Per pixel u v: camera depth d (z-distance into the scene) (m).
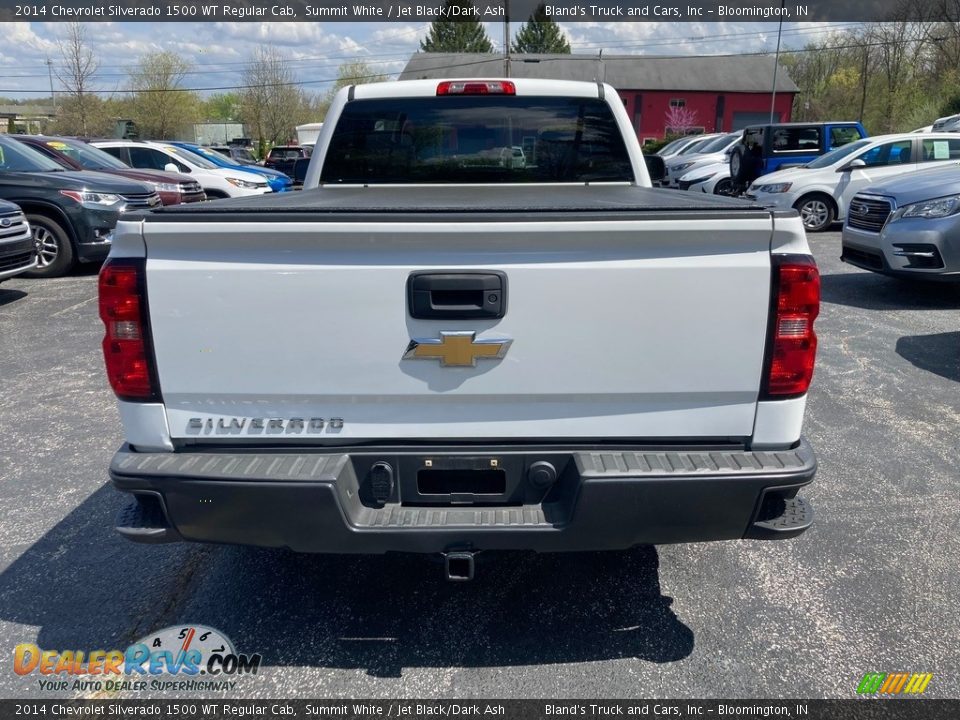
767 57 62.31
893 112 44.41
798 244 2.28
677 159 20.19
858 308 7.78
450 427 2.42
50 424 4.99
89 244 9.95
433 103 4.60
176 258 2.29
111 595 3.16
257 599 3.14
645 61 61.69
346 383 2.36
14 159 10.29
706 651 2.80
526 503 2.47
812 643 2.83
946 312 7.55
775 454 2.41
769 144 16.03
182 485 2.34
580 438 2.44
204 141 62.12
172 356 2.35
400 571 3.33
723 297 2.29
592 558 3.42
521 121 4.64
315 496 2.31
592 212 2.25
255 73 61.94
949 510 3.78
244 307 2.31
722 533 2.44
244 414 2.42
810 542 3.51
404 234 2.24
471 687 2.63
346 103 4.61
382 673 2.70
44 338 7.07
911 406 5.13
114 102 55.53
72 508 3.88
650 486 2.31
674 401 2.39
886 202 7.74
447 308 2.29
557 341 2.32
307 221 2.23
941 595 3.10
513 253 2.27
